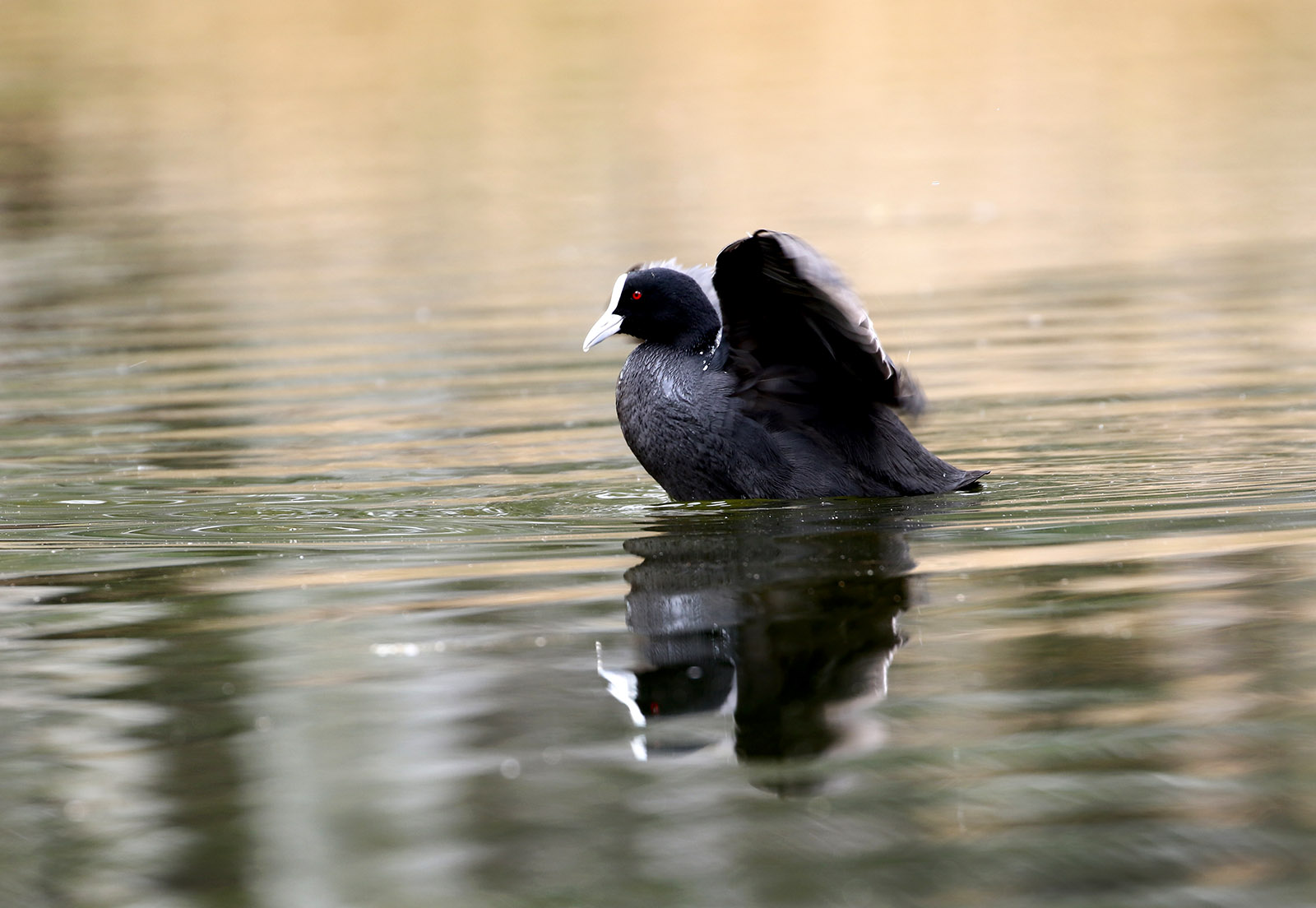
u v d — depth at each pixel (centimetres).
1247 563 1015
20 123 4247
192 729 790
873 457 1270
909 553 1081
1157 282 2430
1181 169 3450
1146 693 789
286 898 617
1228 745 722
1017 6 5600
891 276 2602
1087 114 4088
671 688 823
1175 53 4872
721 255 1156
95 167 3831
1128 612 921
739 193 3331
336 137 4044
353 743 765
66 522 1266
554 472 1432
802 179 3466
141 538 1205
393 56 4906
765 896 605
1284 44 4872
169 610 1000
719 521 1202
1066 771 704
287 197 3481
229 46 5116
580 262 2738
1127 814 661
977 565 1041
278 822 680
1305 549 1045
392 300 2508
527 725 781
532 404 1767
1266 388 1697
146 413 1772
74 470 1486
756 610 953
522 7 5622
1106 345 2002
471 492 1353
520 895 612
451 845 656
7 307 2580
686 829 663
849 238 2897
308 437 1620
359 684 845
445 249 2942
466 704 812
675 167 3625
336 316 2398
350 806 695
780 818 670
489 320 2320
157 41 5134
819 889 609
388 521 1242
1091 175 3434
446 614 970
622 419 1327
